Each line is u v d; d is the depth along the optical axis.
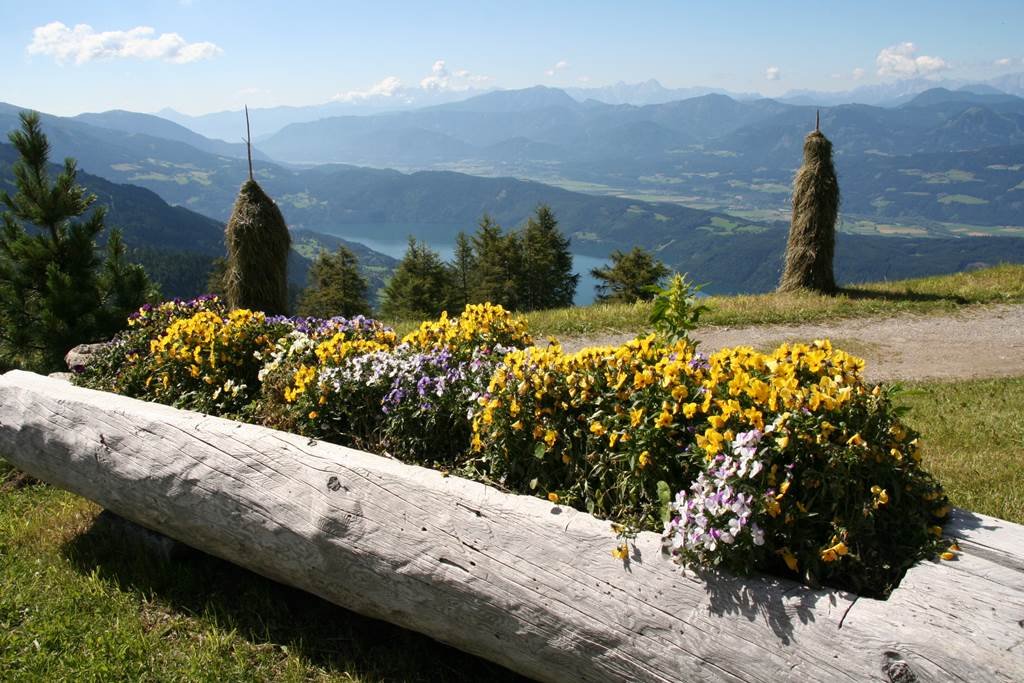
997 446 5.17
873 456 2.21
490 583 2.53
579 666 2.36
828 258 13.17
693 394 2.63
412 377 3.42
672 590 2.15
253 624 3.43
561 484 2.77
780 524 2.11
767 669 1.94
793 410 2.29
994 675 1.65
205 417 3.63
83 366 5.19
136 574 3.91
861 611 1.87
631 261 39.31
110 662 3.17
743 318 11.04
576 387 2.84
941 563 2.02
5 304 8.26
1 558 4.21
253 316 5.09
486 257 40.47
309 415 3.49
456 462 3.12
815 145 12.89
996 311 10.98
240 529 3.29
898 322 10.62
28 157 8.37
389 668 3.04
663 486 2.39
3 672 3.14
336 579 3.01
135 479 3.66
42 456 4.12
